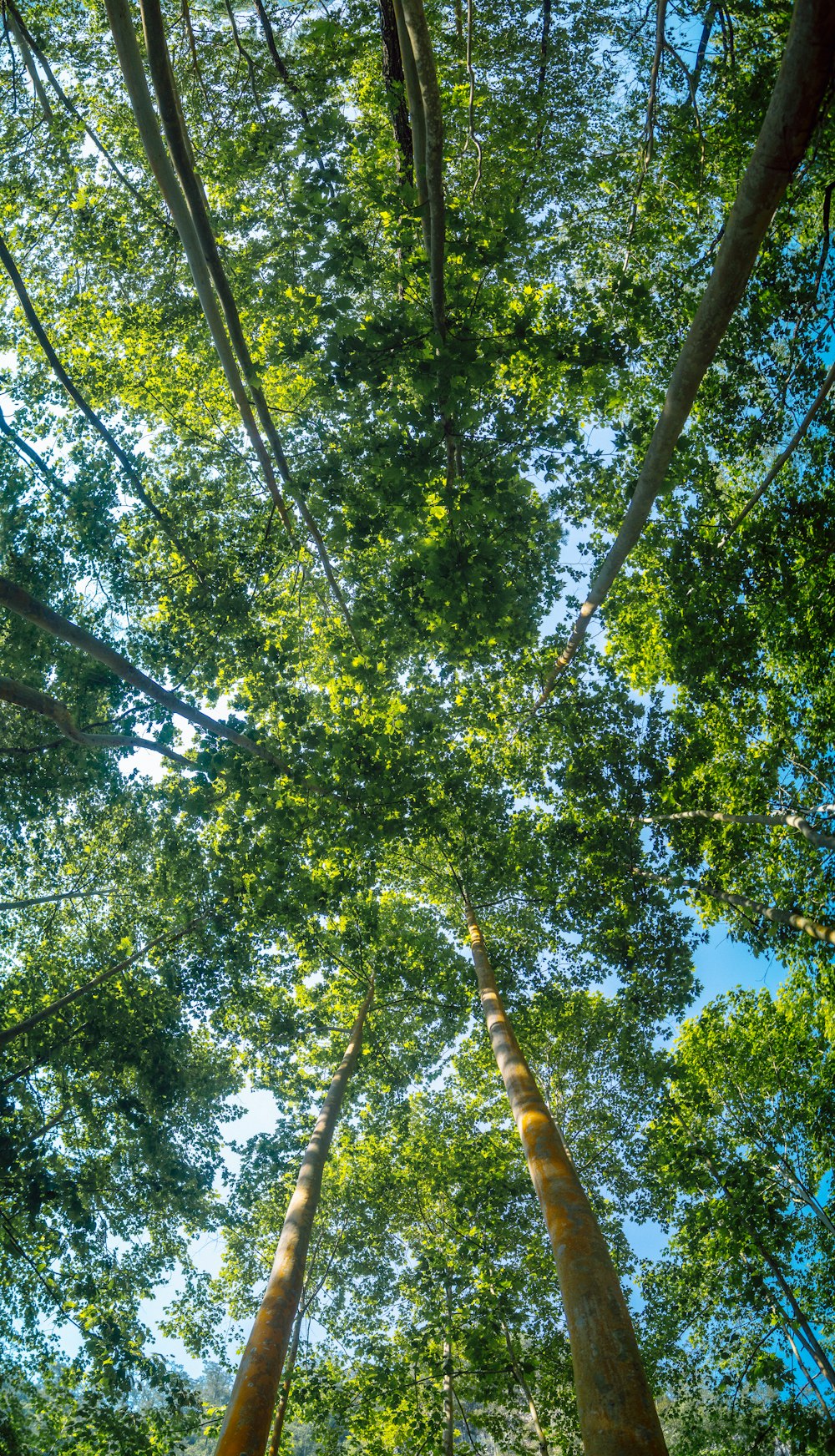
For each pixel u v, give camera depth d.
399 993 17.75
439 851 17.78
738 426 15.78
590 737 16.59
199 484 15.83
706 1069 19.47
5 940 18.27
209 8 14.59
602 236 15.94
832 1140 18.48
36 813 16.41
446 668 11.92
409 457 10.23
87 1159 15.93
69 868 18.88
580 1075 20.00
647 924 16.06
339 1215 17.59
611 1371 4.31
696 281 14.78
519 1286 16.44
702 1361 17.02
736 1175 16.94
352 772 12.12
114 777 17.14
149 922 17.91
